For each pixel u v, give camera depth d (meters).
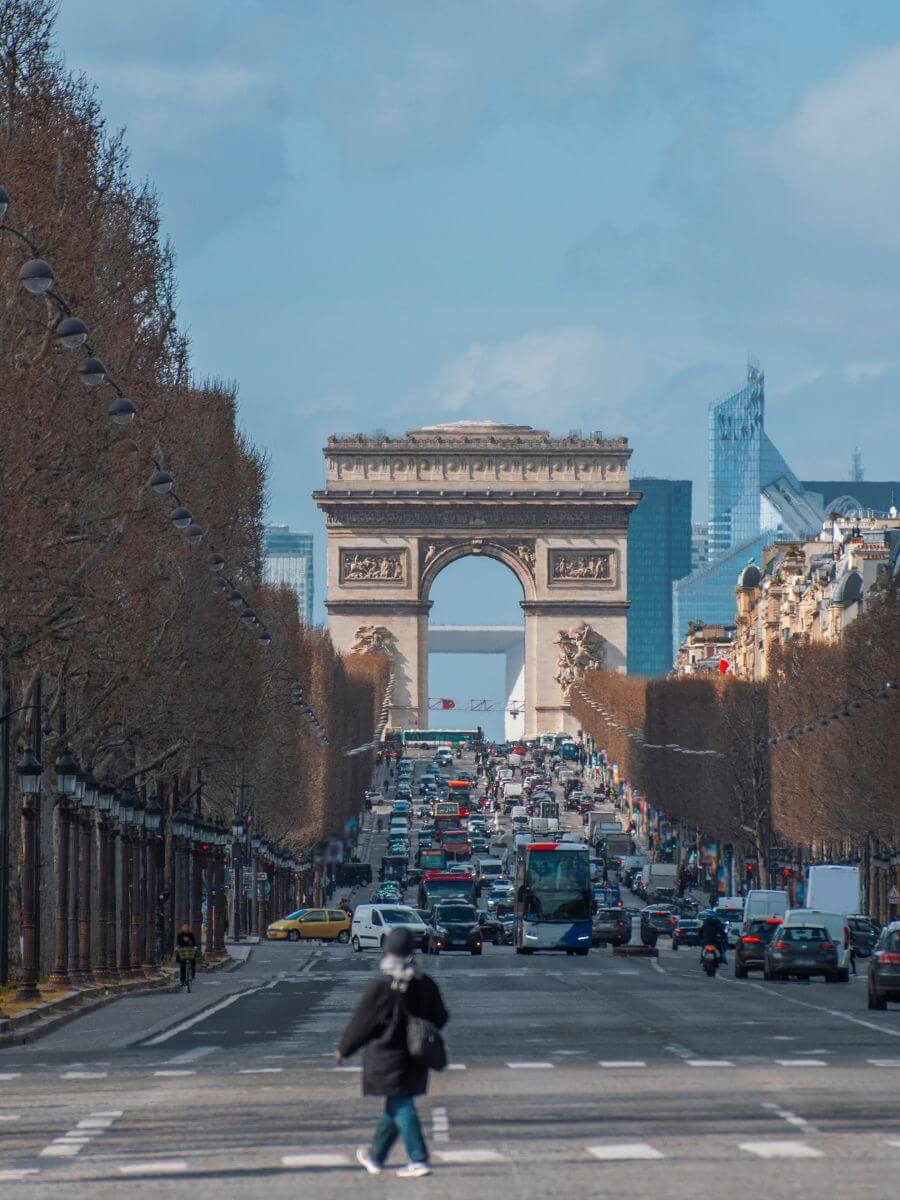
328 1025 147.00
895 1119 79.06
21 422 150.62
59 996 173.12
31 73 177.00
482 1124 77.94
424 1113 81.81
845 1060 108.25
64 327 138.88
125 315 194.62
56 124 176.88
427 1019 61.34
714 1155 68.50
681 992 194.12
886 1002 165.00
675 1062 107.06
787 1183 61.75
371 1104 86.19
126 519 188.38
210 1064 110.38
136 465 191.50
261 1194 60.47
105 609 189.62
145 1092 93.38
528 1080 96.31
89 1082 99.88
